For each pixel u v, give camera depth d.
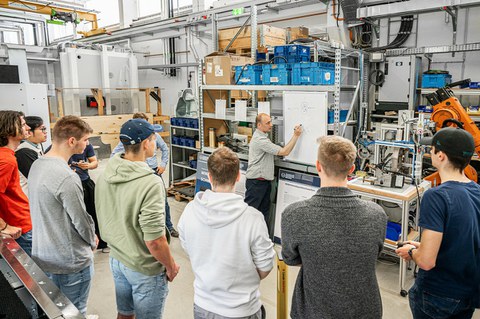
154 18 9.67
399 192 2.71
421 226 1.40
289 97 3.41
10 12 9.13
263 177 3.48
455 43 4.73
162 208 1.51
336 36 5.11
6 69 4.33
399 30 5.12
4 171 1.88
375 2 4.68
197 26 7.47
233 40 4.48
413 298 1.59
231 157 1.36
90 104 7.89
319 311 1.21
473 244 1.38
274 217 3.76
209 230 1.32
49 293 1.02
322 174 1.25
